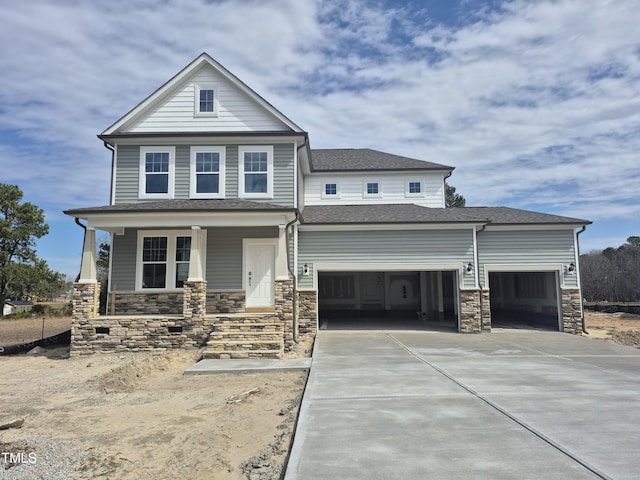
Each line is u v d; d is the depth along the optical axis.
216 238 15.57
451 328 18.38
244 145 15.85
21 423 6.45
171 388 8.82
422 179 22.03
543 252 17.44
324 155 24.72
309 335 16.05
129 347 12.72
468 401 6.71
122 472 4.71
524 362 10.30
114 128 15.74
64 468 4.79
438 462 4.31
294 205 15.58
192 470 4.72
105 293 25.00
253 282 15.41
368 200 21.95
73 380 9.77
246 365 10.54
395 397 7.00
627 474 3.95
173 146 15.80
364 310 24.64
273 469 4.63
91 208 13.42
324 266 16.94
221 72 15.94
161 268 15.43
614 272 43.28
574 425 5.45
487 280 17.36
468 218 17.20
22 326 26.12
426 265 16.88
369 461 4.36
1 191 34.25
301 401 7.04
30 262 35.84
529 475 3.96
